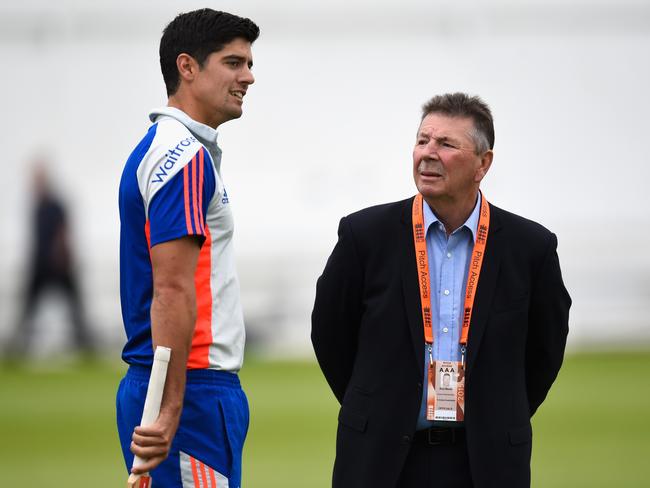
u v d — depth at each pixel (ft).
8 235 245.04
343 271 61.93
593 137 254.47
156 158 54.34
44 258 214.69
